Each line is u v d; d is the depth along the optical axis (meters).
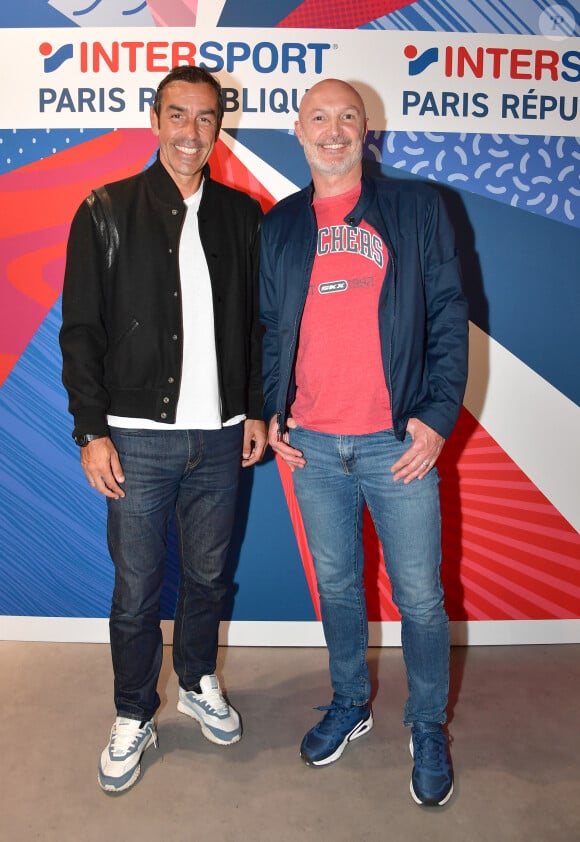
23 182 2.56
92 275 1.92
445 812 1.86
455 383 1.87
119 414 1.95
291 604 2.74
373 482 1.93
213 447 2.03
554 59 2.52
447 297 1.89
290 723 2.26
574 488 2.69
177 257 1.96
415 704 1.98
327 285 1.88
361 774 2.02
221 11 2.50
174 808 1.88
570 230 2.59
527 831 1.79
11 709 2.30
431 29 2.51
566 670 2.56
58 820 1.83
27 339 2.62
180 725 2.25
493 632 2.75
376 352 1.86
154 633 2.06
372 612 2.73
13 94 2.53
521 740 2.15
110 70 2.52
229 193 2.11
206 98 1.91
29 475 2.68
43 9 2.50
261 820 1.84
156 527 2.02
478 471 2.68
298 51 2.51
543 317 2.62
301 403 1.99
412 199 1.89
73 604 2.74
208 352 1.99
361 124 1.88
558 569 2.72
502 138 2.55
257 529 2.70
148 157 2.55
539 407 2.65
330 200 1.93
